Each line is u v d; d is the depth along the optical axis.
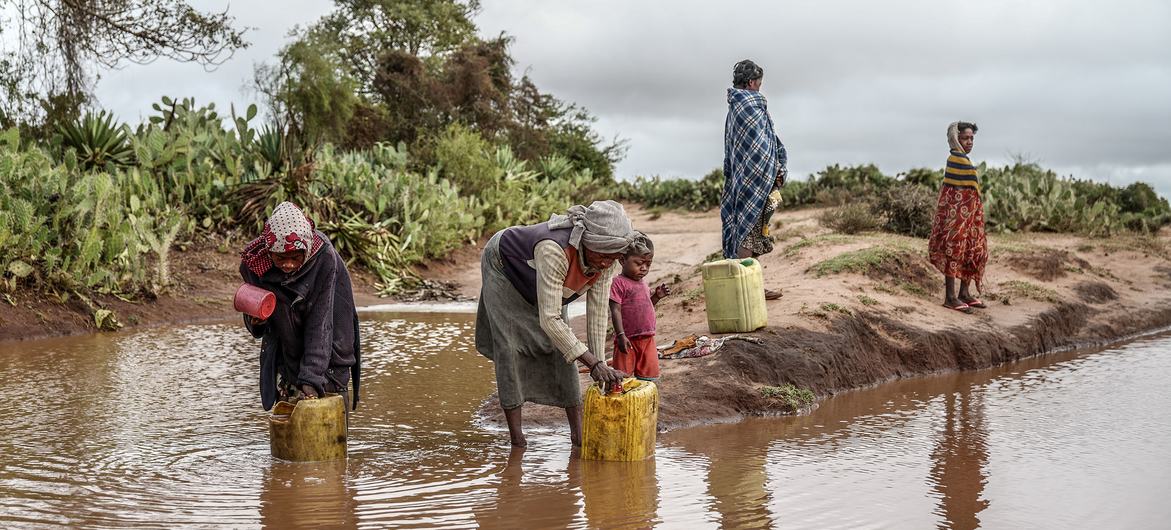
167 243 12.97
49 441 5.54
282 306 5.07
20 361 8.62
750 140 8.24
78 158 15.65
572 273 5.16
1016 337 9.28
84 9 17.69
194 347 9.62
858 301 9.03
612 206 5.04
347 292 5.44
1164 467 5.10
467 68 40.94
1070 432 5.98
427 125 39.09
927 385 7.81
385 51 43.41
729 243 8.44
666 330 8.58
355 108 36.22
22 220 10.95
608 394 5.16
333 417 5.13
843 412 6.67
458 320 12.46
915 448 5.57
